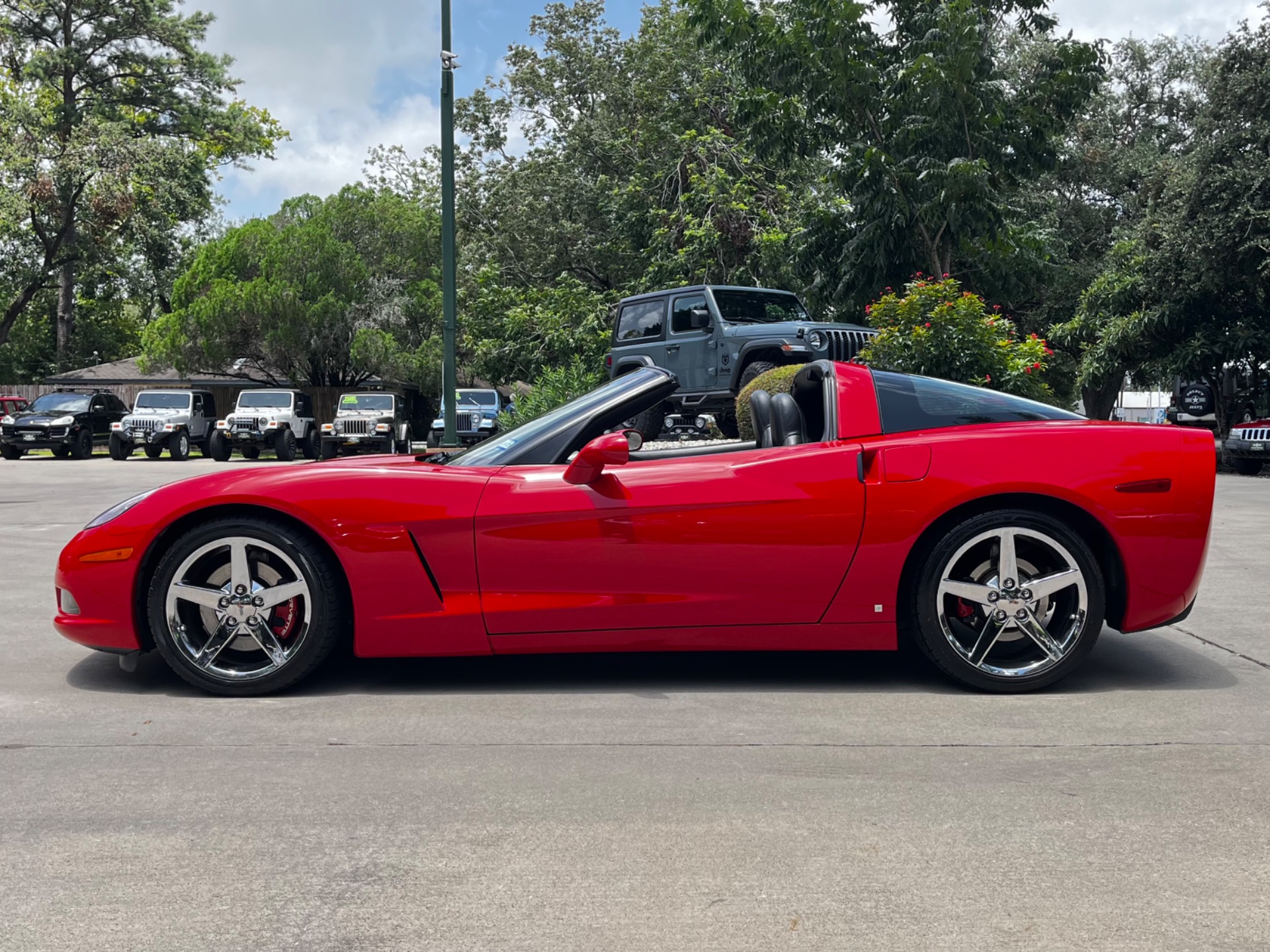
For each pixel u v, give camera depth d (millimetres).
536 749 3314
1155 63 36219
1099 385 23797
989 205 17391
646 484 3961
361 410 27453
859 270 18453
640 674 4312
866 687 4098
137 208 36438
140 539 3984
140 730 3539
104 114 41219
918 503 3924
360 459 4492
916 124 17531
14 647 4832
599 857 2484
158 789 2951
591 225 29422
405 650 3975
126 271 48031
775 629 3990
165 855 2502
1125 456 3982
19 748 3342
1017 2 18266
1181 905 2221
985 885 2320
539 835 2615
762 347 12844
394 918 2180
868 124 18344
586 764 3160
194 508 3957
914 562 4016
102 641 4055
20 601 6004
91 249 37562
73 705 3863
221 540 3934
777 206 23203
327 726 3582
